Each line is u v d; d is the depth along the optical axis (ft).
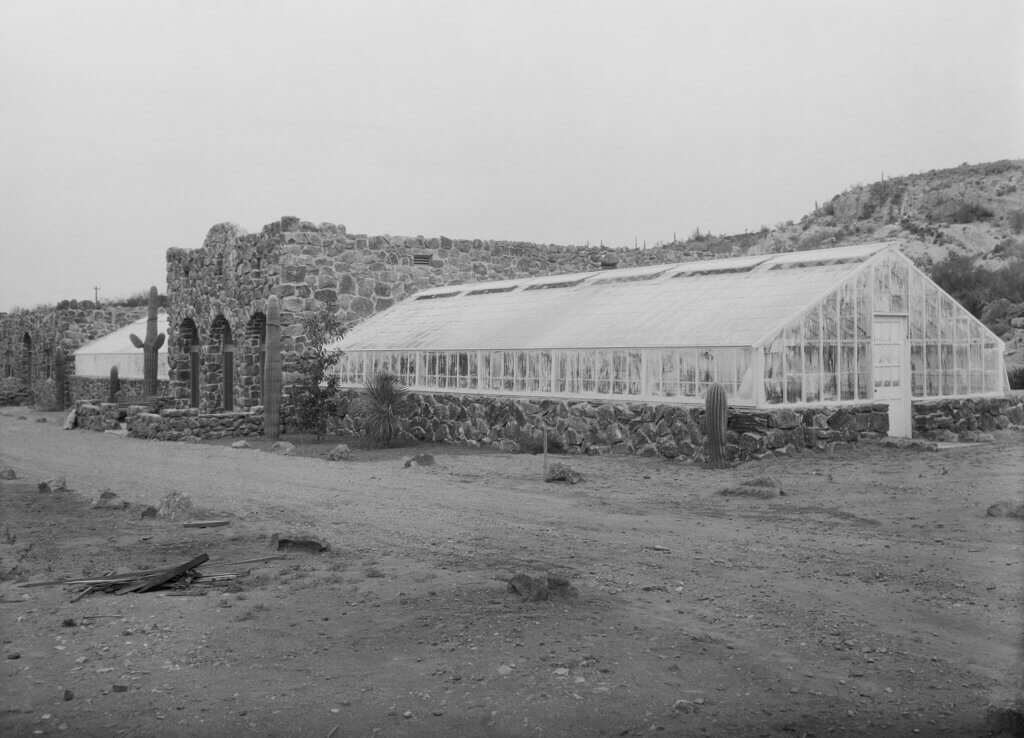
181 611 27.94
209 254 110.73
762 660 23.36
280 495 49.34
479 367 76.54
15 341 184.14
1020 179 204.03
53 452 75.97
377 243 101.40
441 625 26.03
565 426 66.23
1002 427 70.23
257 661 23.86
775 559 32.50
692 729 19.85
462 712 20.76
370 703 21.30
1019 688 21.54
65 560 34.78
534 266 111.45
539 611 27.07
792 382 59.16
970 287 147.64
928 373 67.15
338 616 27.09
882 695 21.35
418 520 41.09
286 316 95.81
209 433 88.17
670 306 69.00
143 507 46.06
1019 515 38.06
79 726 20.38
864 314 63.16
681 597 28.35
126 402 118.11
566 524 39.40
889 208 216.74
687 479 50.42
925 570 30.68
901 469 50.93
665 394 62.34
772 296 63.00
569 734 19.71
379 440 75.72
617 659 23.49
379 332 93.25
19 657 24.41
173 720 20.61
